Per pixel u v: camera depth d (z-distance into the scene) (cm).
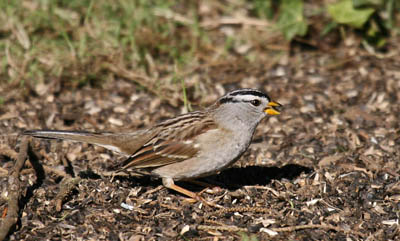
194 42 1541
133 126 1238
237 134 952
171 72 1434
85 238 873
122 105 1311
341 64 1500
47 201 952
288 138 1191
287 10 1580
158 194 988
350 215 937
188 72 1442
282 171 1068
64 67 1392
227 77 1442
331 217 930
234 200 973
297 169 1071
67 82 1377
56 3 1574
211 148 947
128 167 956
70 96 1334
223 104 952
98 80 1396
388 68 1476
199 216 929
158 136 963
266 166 1088
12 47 1406
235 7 1722
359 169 1065
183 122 974
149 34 1498
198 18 1670
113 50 1413
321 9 1684
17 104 1280
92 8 1557
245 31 1616
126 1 1564
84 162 1081
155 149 955
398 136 1188
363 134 1204
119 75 1408
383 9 1648
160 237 875
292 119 1269
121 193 976
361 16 1536
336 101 1344
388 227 909
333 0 1755
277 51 1565
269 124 1252
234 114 944
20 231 879
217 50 1542
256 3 1675
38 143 1120
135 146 980
